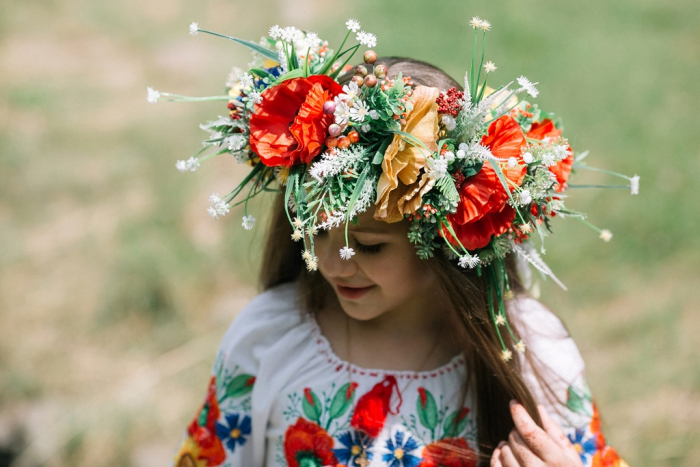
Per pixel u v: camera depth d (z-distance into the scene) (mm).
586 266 3543
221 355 1478
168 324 3283
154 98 1152
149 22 7188
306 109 1101
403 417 1376
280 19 6980
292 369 1417
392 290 1277
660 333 3115
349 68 1366
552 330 1451
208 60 6301
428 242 1183
